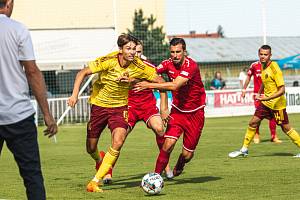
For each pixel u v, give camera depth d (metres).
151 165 25.66
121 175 22.67
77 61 56.25
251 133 27.66
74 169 25.00
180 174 22.06
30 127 12.53
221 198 17.02
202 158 27.47
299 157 26.92
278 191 17.98
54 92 61.31
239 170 22.94
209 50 105.94
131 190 18.86
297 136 27.41
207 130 44.34
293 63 76.69
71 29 56.34
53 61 55.91
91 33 56.56
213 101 59.06
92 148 20.08
